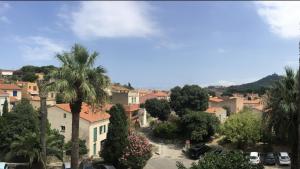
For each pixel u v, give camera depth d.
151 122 85.62
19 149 37.00
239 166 16.56
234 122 63.06
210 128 68.69
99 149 57.56
